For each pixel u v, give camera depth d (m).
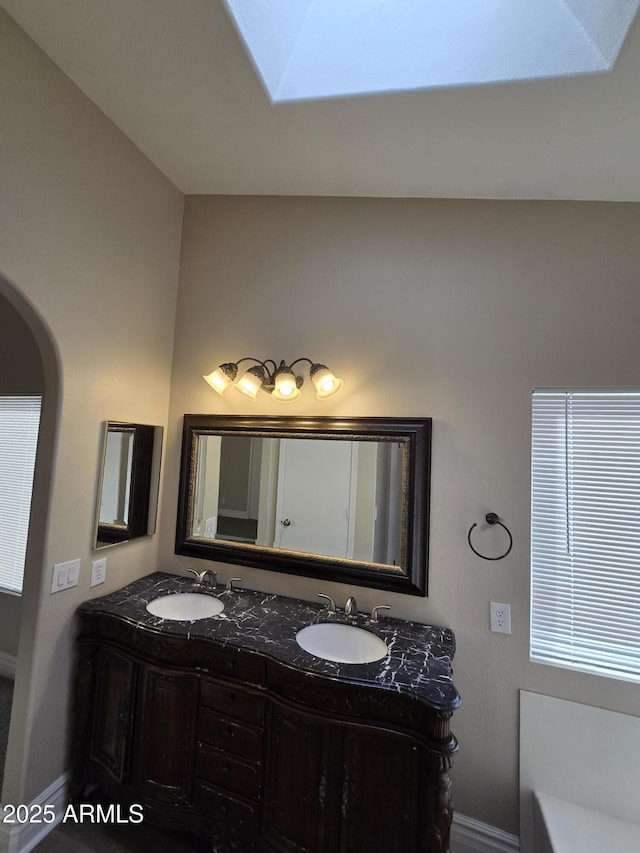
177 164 2.02
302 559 1.94
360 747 1.32
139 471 2.10
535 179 1.54
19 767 1.56
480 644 1.66
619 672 1.52
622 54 0.93
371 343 1.92
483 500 1.70
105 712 1.71
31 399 2.69
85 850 1.57
